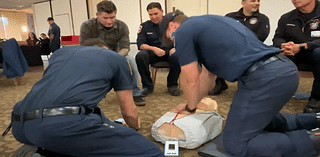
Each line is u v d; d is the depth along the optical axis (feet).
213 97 7.86
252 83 3.42
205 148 4.06
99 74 3.24
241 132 3.51
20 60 11.67
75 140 2.93
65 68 3.16
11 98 9.11
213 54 3.52
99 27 7.61
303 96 7.32
